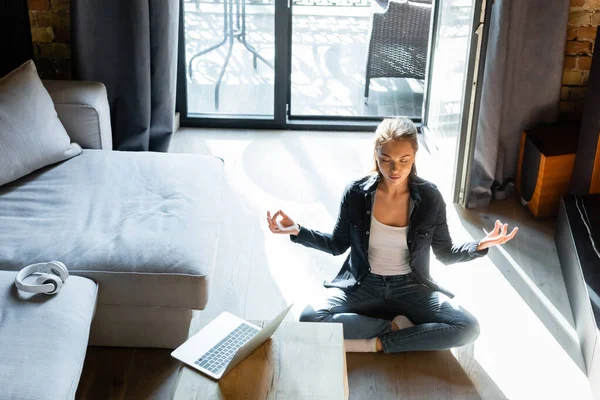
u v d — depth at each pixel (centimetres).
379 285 281
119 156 343
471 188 388
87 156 341
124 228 288
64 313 243
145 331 280
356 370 277
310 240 277
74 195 310
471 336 275
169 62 408
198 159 347
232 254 346
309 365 218
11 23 397
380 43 491
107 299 271
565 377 277
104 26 389
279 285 325
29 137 320
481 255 272
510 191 400
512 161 399
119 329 281
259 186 404
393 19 480
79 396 264
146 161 340
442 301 279
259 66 462
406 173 257
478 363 283
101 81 400
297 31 609
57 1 403
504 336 297
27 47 405
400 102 521
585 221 330
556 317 310
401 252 277
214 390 209
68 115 349
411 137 253
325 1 626
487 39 347
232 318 239
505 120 389
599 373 259
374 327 279
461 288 326
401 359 283
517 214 385
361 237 274
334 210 383
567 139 375
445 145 428
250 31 454
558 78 383
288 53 461
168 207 304
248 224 369
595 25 387
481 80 355
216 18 451
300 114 489
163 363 279
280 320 220
